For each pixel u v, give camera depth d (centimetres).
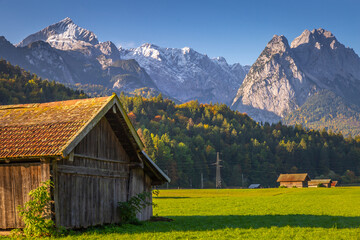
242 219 3694
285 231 2703
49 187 2134
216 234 2503
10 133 2330
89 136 2512
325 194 9594
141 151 2964
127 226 2673
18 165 2220
